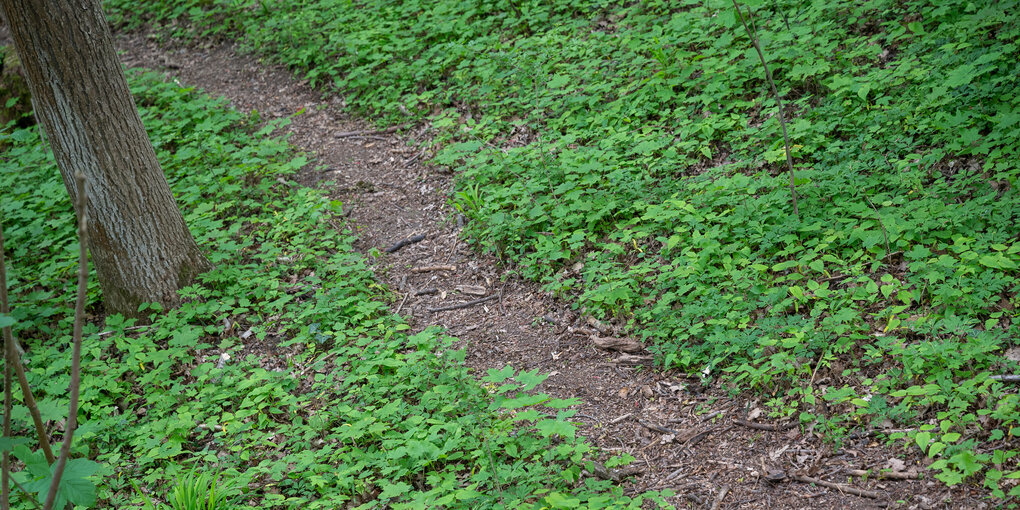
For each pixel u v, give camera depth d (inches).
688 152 267.4
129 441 200.5
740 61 287.4
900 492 146.4
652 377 196.7
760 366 182.5
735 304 200.2
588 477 165.5
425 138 332.2
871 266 199.0
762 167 250.5
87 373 223.9
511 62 341.4
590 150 274.2
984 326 172.9
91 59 223.6
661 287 217.2
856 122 248.4
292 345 233.3
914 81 253.3
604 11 364.2
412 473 173.9
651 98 295.3
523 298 240.2
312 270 265.3
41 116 227.8
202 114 363.9
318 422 193.3
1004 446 145.6
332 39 395.5
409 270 265.3
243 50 442.6
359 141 346.6
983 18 251.1
